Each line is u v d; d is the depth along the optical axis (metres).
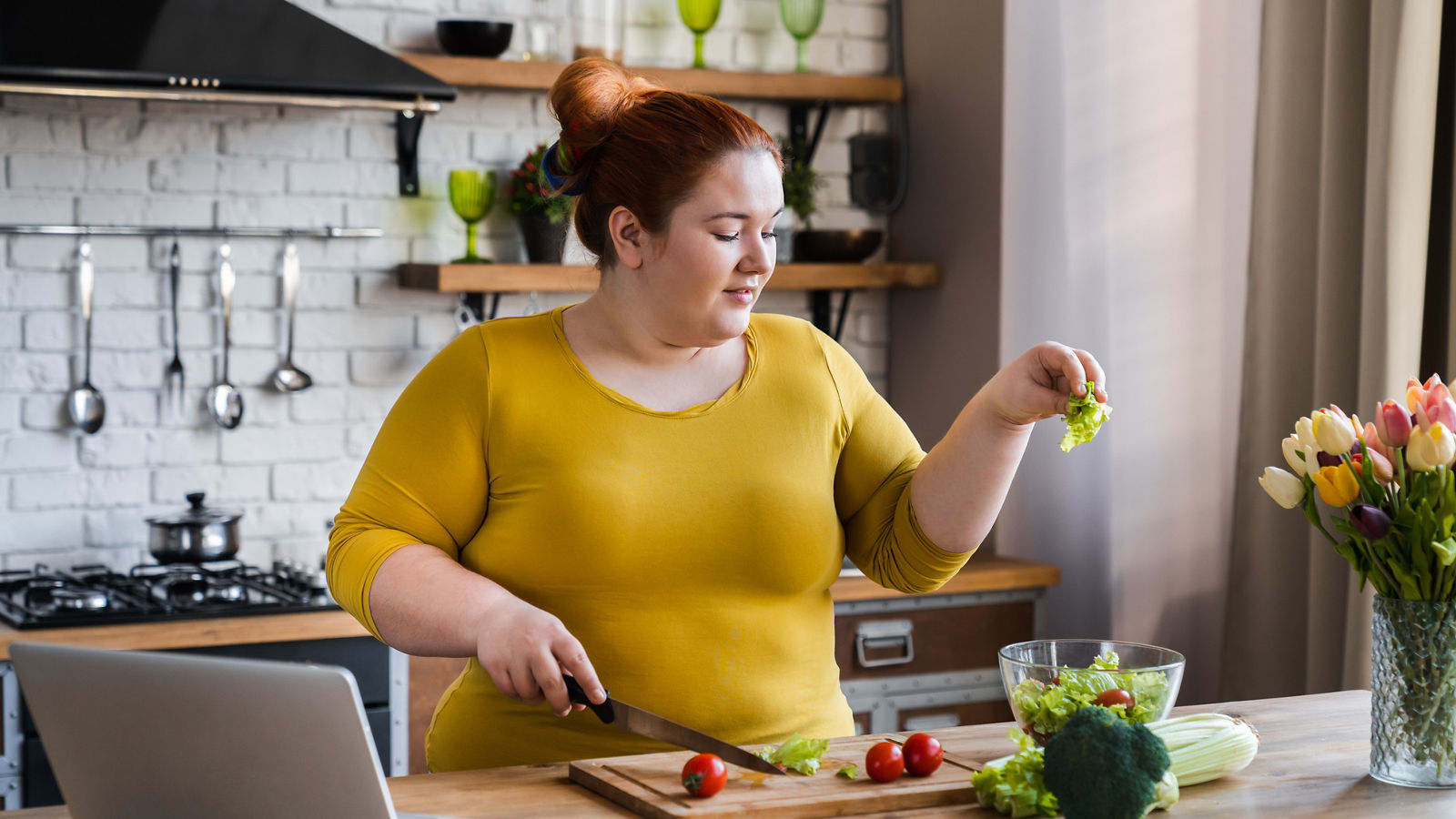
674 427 1.44
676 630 1.41
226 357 2.88
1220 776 1.22
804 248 3.18
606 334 1.48
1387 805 1.15
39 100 2.76
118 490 2.84
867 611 2.71
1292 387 2.36
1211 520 2.68
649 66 3.22
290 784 0.96
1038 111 2.95
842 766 1.23
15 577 2.73
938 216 3.25
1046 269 2.93
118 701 0.99
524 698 1.21
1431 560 1.20
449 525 1.44
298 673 0.93
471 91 3.07
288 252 2.93
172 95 2.51
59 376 2.79
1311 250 2.34
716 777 1.13
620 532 1.40
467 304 3.07
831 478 1.51
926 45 3.28
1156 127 2.70
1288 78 2.34
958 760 1.25
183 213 2.86
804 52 3.23
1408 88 2.07
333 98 2.64
